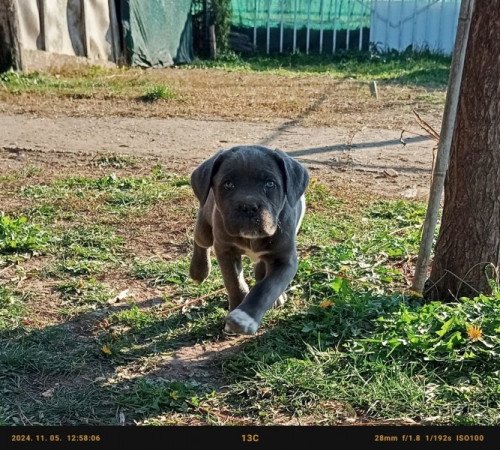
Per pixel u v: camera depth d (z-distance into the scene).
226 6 6.09
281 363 1.17
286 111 3.48
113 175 2.23
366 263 1.60
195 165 2.48
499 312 1.24
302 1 6.44
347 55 6.34
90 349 1.24
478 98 1.33
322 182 2.28
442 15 6.48
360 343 1.21
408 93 4.16
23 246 1.67
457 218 1.39
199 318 1.35
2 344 1.24
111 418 1.05
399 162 2.57
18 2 4.00
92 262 1.61
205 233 1.37
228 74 4.96
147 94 3.66
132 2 4.96
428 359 1.16
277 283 1.19
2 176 2.25
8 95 3.53
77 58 4.50
